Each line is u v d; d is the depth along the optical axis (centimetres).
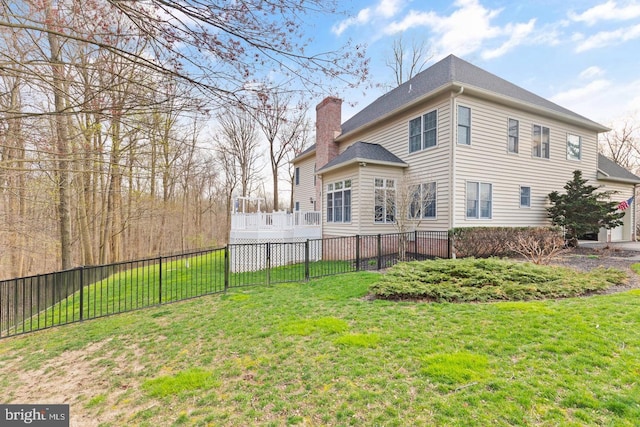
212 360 365
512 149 1186
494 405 243
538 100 1304
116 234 1619
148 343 444
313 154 1942
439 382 278
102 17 314
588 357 305
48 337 520
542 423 222
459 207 1041
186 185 2391
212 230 2725
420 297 557
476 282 587
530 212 1231
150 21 286
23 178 834
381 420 237
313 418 247
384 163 1162
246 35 304
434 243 1067
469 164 1064
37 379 364
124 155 685
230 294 701
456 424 226
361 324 434
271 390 291
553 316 416
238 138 2533
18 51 368
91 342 471
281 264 1159
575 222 1170
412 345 355
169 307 634
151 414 272
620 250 1156
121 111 346
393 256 1083
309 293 652
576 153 1393
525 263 692
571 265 851
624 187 1617
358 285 688
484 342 352
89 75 354
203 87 329
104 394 316
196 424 252
